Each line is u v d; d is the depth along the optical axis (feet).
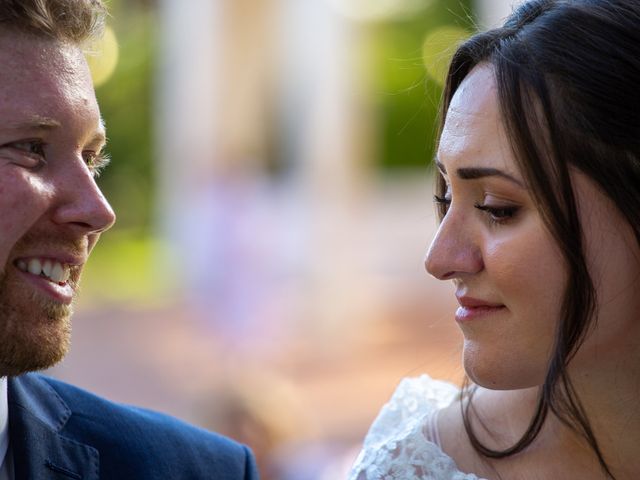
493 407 8.23
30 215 6.66
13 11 6.64
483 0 27.84
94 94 7.15
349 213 35.73
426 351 34.19
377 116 71.46
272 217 34.27
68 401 8.06
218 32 31.07
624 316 7.27
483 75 7.30
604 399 7.64
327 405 27.20
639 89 7.02
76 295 7.23
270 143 34.78
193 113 31.27
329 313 35.40
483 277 7.24
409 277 49.42
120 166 68.08
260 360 29.76
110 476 7.81
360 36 37.01
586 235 7.07
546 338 7.13
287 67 34.09
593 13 7.14
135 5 65.92
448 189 7.89
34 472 7.45
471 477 7.82
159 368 31.45
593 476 7.77
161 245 56.65
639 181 7.02
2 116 6.59
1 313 6.69
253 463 8.58
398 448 8.21
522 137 6.96
